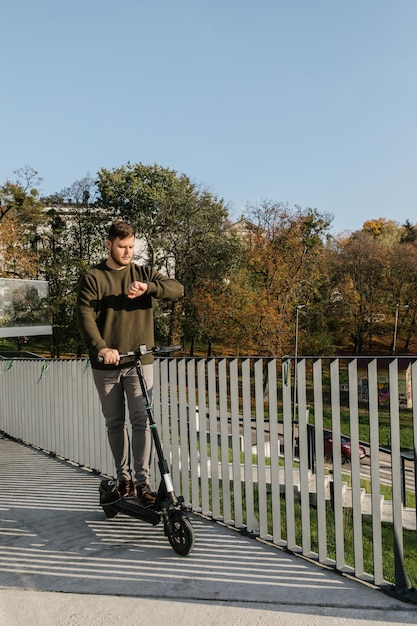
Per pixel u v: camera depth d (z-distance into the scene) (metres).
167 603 2.69
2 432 8.99
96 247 47.75
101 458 5.76
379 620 2.45
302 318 46.91
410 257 62.31
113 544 3.53
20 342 43.91
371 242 62.47
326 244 59.47
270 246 43.84
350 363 2.99
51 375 7.06
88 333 3.55
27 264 40.97
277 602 2.66
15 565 3.24
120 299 3.74
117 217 48.34
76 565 3.21
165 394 4.50
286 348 43.09
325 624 2.43
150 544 3.51
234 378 3.79
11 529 3.92
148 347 3.82
